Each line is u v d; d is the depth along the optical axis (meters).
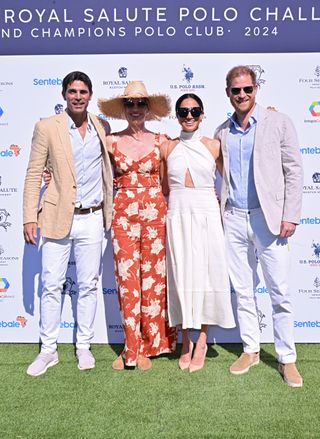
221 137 3.93
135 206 4.00
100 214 4.09
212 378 3.95
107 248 4.62
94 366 4.18
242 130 3.83
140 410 3.46
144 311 4.18
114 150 4.00
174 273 4.00
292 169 3.73
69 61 4.46
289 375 3.84
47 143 3.92
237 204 3.90
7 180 4.59
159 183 4.10
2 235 4.64
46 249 4.04
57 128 3.89
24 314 4.69
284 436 3.13
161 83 4.46
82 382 3.90
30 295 4.68
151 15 4.45
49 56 4.46
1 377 4.00
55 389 3.79
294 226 3.74
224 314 4.00
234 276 4.03
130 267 4.04
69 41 4.50
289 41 4.45
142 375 4.02
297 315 4.62
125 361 4.13
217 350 4.54
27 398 3.64
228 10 4.43
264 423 3.28
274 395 3.66
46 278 4.05
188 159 3.93
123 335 4.68
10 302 4.68
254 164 3.74
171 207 4.02
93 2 4.45
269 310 4.63
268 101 4.46
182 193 3.97
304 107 4.45
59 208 3.92
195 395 3.67
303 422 3.29
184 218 3.95
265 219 3.75
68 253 4.08
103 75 4.47
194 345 4.62
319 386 3.79
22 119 4.53
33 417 3.38
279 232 3.75
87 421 3.32
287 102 4.45
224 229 4.03
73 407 3.51
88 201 3.99
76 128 3.92
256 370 4.09
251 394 3.67
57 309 4.14
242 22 4.44
